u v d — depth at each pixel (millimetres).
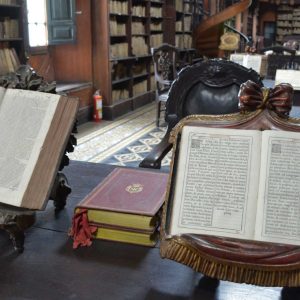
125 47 7480
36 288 1013
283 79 3918
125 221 1184
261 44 13016
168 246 952
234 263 903
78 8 6562
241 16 13719
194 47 10836
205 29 10445
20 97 1206
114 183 1394
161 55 6223
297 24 16609
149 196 1284
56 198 1396
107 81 6742
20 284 1029
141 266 1104
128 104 7527
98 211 1196
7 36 4965
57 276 1062
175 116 2004
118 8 7062
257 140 975
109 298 977
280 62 5277
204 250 919
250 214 931
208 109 1985
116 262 1121
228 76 1975
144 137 5688
